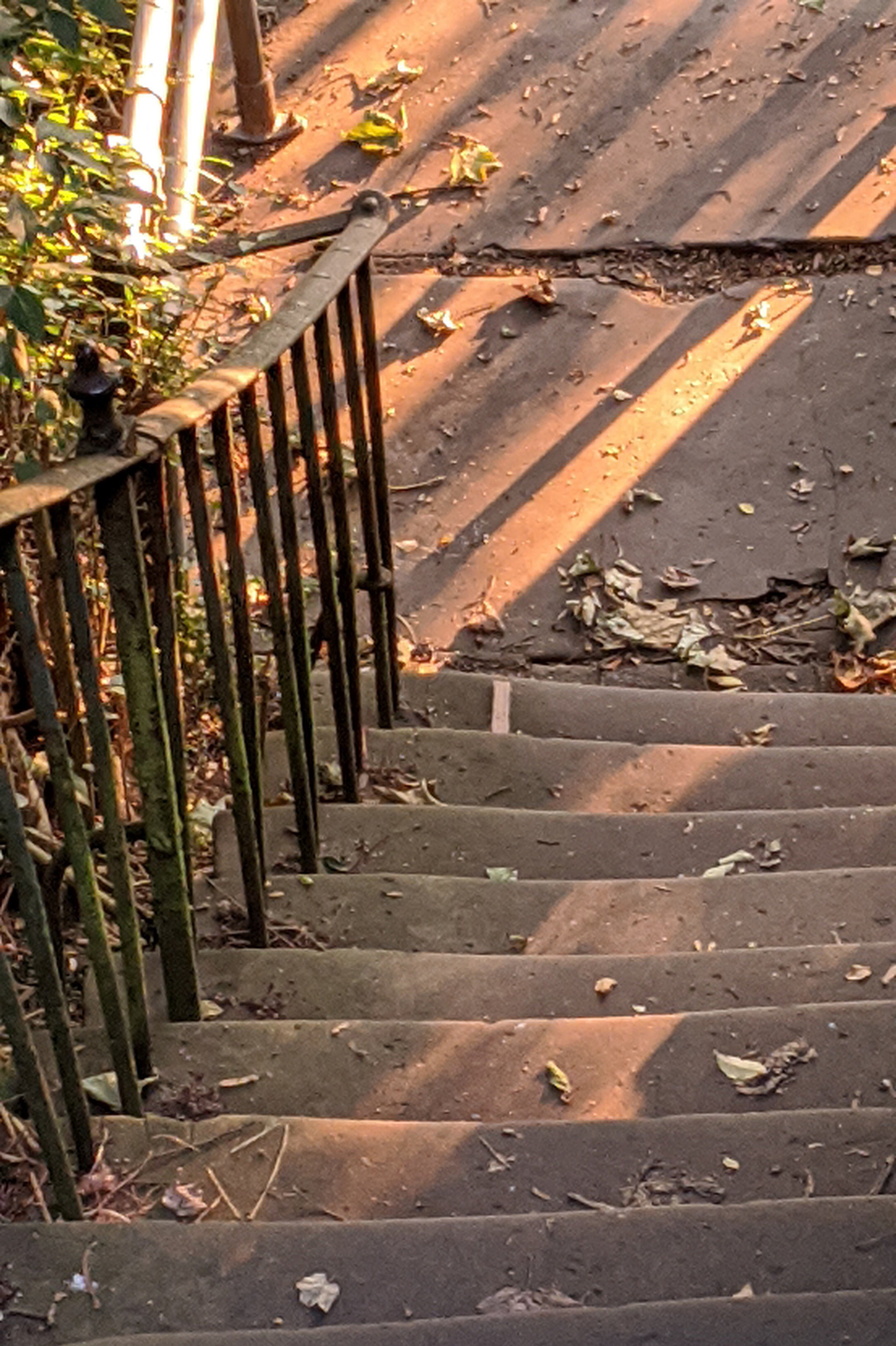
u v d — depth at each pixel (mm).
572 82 6695
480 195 6352
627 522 5316
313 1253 2189
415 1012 2912
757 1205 2225
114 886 2449
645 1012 2904
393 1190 2393
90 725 2277
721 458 5449
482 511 5406
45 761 3111
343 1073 2672
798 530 5227
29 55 3092
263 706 3928
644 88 6621
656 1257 2172
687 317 5887
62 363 3121
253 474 2855
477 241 6215
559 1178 2398
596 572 5180
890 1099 2602
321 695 4367
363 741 3883
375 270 6164
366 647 4805
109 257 3176
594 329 5883
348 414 5688
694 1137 2439
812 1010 2746
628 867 3568
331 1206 2363
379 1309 2123
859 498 5273
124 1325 2104
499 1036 2723
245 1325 2105
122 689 3297
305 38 7059
